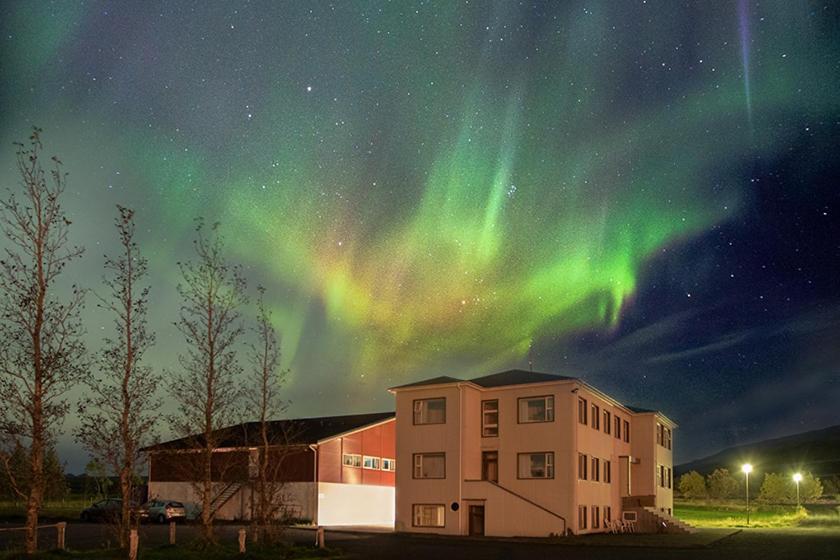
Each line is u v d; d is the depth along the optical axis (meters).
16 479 20.39
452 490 41.91
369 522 52.00
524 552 30.62
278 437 40.34
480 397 44.25
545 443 41.84
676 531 44.84
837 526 51.44
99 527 37.94
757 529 48.28
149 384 24.06
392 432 55.34
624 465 50.38
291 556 25.81
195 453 28.56
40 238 20.81
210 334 27.88
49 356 20.42
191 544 26.33
